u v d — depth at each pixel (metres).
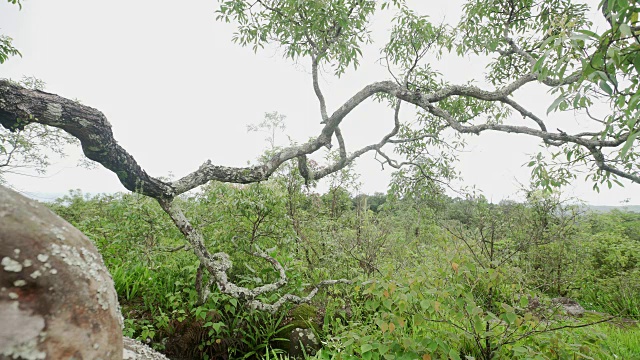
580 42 1.25
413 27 3.64
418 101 3.04
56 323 0.72
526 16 3.94
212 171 2.74
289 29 3.74
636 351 2.86
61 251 0.78
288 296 3.10
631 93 1.21
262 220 3.94
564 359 2.13
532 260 5.03
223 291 2.55
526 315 2.06
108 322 0.84
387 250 5.05
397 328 2.47
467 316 2.35
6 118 1.57
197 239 2.56
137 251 3.59
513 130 2.88
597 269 5.79
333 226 5.24
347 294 4.16
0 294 0.67
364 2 3.69
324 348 3.23
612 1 1.08
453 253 2.43
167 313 3.61
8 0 3.19
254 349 3.58
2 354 0.65
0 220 0.71
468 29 3.82
